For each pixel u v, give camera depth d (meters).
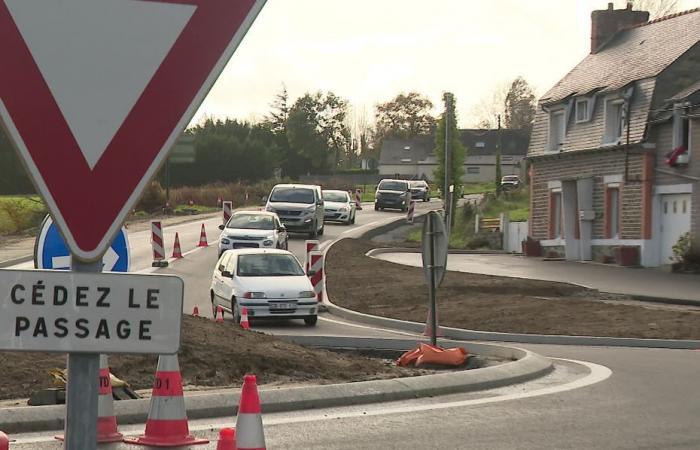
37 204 112.44
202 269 71.75
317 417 22.23
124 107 6.64
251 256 49.81
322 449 18.97
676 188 74.44
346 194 122.56
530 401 24.70
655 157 77.44
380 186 151.25
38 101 6.52
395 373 29.98
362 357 32.78
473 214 127.75
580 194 85.06
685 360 33.75
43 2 6.52
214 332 31.53
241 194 162.25
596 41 96.00
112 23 6.62
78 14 6.57
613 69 87.81
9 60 6.47
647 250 77.25
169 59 6.70
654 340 41.16
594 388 26.89
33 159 6.52
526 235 98.81
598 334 43.09
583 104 88.25
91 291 6.70
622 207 80.56
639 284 63.59
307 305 47.41
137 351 6.76
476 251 99.00
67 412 6.70
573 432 20.89
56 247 16.77
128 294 6.75
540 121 95.12
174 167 190.12
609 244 82.75
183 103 6.72
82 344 6.68
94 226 6.62
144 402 21.67
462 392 26.12
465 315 49.84
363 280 66.25
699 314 47.69
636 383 27.84
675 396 25.55
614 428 21.36
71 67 6.56
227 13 6.78
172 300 6.82
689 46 78.81
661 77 77.94
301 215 96.75
